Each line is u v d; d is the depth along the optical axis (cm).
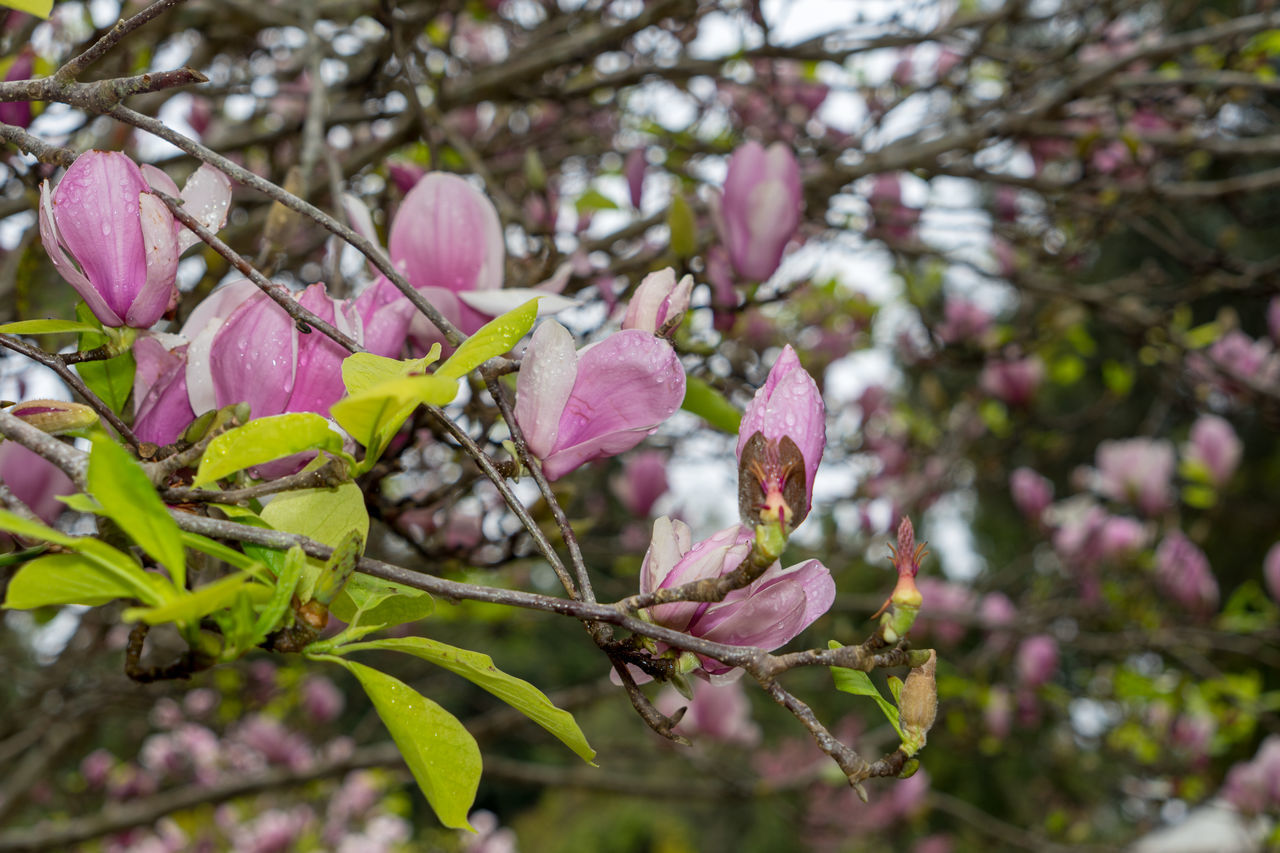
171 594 96
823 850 1055
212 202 135
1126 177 443
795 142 360
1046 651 568
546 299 156
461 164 349
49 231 120
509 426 121
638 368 123
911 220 392
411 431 190
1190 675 539
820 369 383
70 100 114
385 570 105
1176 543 539
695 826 1953
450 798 111
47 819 654
